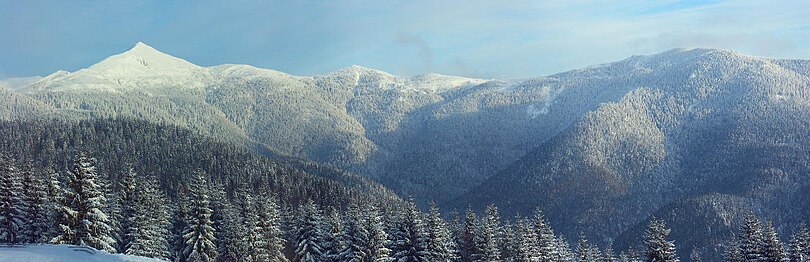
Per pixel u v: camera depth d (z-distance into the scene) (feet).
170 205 277.64
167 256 226.79
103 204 190.39
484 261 242.78
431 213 224.33
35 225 194.49
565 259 313.94
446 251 225.56
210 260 217.56
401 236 219.61
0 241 188.75
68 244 171.22
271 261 231.91
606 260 335.47
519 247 252.83
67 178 181.27
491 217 286.25
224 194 273.75
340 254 221.25
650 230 204.95
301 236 233.76
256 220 232.73
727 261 238.89
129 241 223.92
